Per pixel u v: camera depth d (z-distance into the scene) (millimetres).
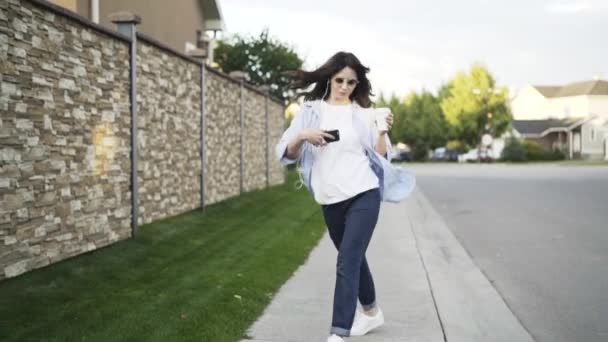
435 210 13570
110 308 4734
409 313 5016
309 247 7957
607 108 69125
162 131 8969
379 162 4059
